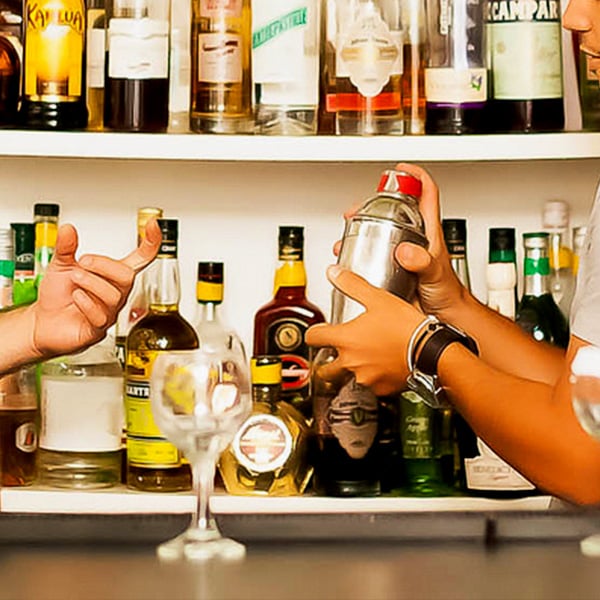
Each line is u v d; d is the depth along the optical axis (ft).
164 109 7.65
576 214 8.70
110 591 4.01
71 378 7.74
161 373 4.91
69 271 6.14
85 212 8.68
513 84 7.64
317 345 6.07
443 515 4.92
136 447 7.64
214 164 8.68
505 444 5.66
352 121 7.63
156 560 4.45
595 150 7.48
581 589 4.03
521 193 8.70
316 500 7.50
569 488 5.56
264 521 4.88
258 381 7.17
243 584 4.11
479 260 8.72
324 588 4.06
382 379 5.98
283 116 7.56
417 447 7.73
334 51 7.73
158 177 8.68
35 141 7.52
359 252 6.20
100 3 7.92
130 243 8.71
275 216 8.70
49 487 7.74
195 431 4.86
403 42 7.77
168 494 7.57
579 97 8.29
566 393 5.54
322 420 7.57
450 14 7.57
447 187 8.71
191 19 7.88
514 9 7.64
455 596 3.95
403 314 5.90
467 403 5.74
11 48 7.77
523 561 4.43
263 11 7.54
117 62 7.62
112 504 7.53
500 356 6.87
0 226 8.66
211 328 8.01
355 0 7.65
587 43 5.90
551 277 8.10
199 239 8.70
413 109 7.83
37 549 4.61
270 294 8.71
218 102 7.66
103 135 7.50
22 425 7.77
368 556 4.51
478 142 7.48
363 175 8.68
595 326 5.53
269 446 7.54
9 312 6.40
